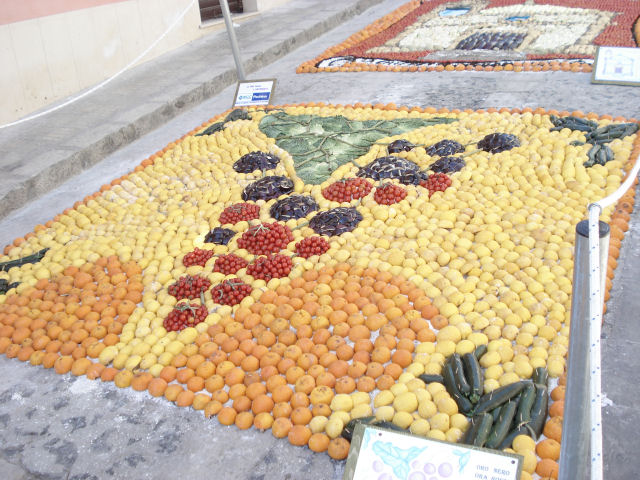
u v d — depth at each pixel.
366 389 3.49
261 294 4.39
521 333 3.73
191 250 5.12
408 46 10.34
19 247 5.50
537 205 5.07
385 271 4.48
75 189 6.66
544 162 5.71
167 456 3.30
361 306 4.18
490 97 7.76
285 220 5.31
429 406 3.29
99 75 9.29
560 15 11.35
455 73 8.82
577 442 2.28
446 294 4.16
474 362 3.49
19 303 4.66
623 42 9.17
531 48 9.37
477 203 5.18
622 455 3.01
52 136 7.44
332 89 8.79
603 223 2.11
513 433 3.08
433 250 4.64
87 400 3.77
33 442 3.49
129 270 4.91
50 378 3.99
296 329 4.05
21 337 4.31
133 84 9.14
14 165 6.73
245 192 5.85
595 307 2.01
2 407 3.78
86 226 5.67
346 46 10.95
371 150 6.46
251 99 8.27
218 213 5.61
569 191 5.25
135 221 5.65
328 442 3.23
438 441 2.79
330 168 6.28
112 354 4.02
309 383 3.55
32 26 8.14
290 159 6.39
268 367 3.70
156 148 7.49
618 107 7.02
